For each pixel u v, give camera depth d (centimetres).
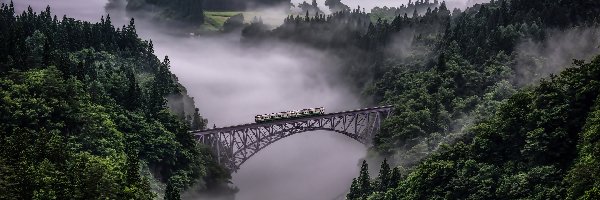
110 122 18412
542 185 14862
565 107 16100
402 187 17512
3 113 16738
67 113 17675
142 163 18150
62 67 19538
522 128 16438
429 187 16712
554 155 15612
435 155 17912
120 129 19175
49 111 17225
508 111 17200
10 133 16588
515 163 16200
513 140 16638
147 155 18912
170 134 19912
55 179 14312
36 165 14800
